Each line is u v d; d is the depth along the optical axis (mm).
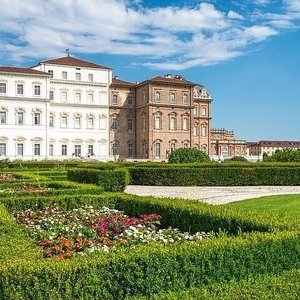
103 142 93938
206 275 6379
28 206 14562
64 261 5969
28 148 84250
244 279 6297
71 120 91062
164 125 94250
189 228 11211
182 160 45969
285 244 6926
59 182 20844
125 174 25203
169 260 6219
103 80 94500
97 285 5836
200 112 103938
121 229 10930
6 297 5469
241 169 34906
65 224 11727
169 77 99375
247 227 9156
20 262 5863
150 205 13055
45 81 85562
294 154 41688
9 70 82250
